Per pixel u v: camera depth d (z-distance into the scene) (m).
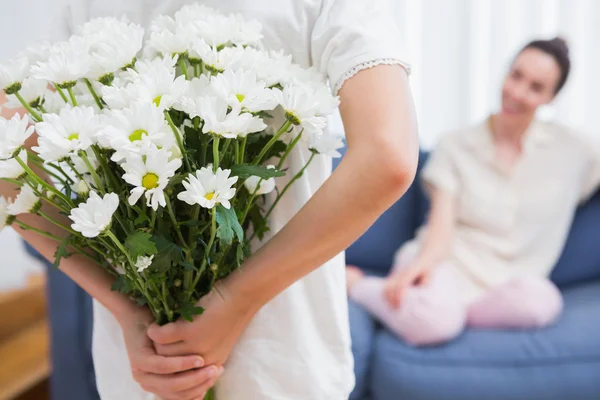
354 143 0.68
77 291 1.87
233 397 0.85
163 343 0.77
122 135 0.60
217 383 0.85
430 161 2.21
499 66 2.67
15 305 2.39
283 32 0.78
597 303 1.90
